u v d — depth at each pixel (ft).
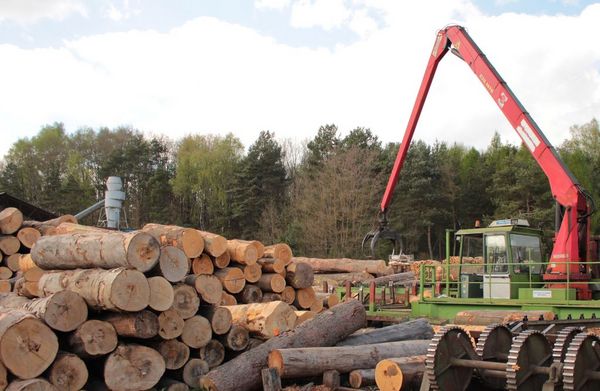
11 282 50.42
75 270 30.68
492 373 23.31
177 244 35.47
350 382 28.45
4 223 52.95
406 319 48.96
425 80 57.82
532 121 44.83
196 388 29.30
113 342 26.50
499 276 46.47
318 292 62.39
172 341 28.96
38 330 24.23
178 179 196.54
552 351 23.48
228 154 201.16
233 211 178.19
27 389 23.40
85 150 219.20
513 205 147.02
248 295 38.63
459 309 47.01
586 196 41.83
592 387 21.85
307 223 152.56
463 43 51.80
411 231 152.97
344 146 170.19
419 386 26.32
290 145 212.23
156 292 27.66
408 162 155.63
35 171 210.38
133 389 26.58
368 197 150.61
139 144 198.08
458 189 162.20
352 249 148.05
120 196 71.36
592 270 44.42
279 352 27.50
